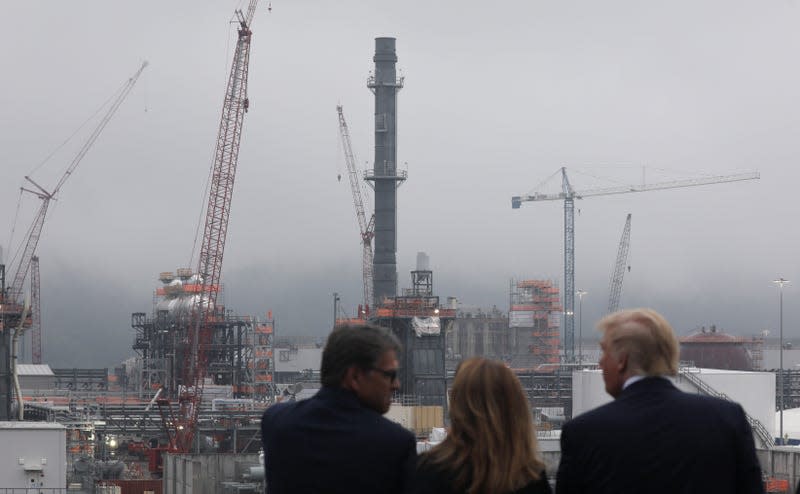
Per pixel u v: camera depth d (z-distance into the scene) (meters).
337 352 12.28
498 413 11.31
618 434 11.42
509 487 11.22
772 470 94.69
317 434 11.99
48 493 96.88
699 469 11.27
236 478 98.31
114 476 165.88
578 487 11.62
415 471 11.54
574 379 149.62
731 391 139.50
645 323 11.91
